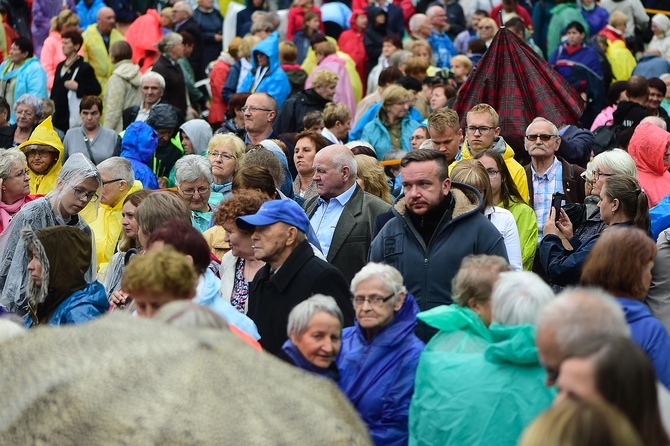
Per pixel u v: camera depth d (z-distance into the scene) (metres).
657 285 18.44
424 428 13.94
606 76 44.38
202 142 32.53
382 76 38.03
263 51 39.47
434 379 13.95
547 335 11.32
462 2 51.97
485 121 24.11
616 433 8.45
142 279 13.76
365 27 47.38
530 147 24.38
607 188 19.72
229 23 50.59
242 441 9.00
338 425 9.30
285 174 25.16
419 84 37.16
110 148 33.44
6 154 24.36
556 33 49.09
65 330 9.99
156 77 36.31
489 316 14.69
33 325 18.92
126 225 21.31
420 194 18.58
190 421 9.03
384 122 33.78
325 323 15.05
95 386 9.27
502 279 13.77
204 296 16.41
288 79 39.94
